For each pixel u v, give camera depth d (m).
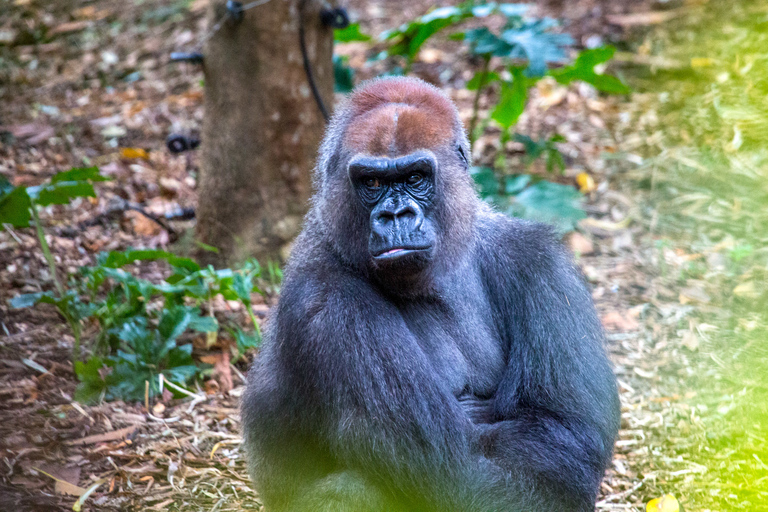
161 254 10.89
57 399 10.09
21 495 8.34
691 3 20.44
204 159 12.96
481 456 7.09
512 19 16.64
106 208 14.73
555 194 14.29
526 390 7.51
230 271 10.89
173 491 8.69
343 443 6.85
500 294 7.88
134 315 10.88
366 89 7.51
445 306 7.75
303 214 12.88
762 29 18.94
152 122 18.05
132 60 20.78
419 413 6.86
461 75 19.31
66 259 13.13
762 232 14.12
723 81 17.95
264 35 12.29
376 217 6.84
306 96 12.68
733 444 9.45
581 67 14.11
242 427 8.21
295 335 7.15
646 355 11.45
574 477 7.04
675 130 17.06
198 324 10.55
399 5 22.42
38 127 17.64
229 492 8.72
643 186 15.71
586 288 7.91
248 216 12.80
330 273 7.37
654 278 13.27
